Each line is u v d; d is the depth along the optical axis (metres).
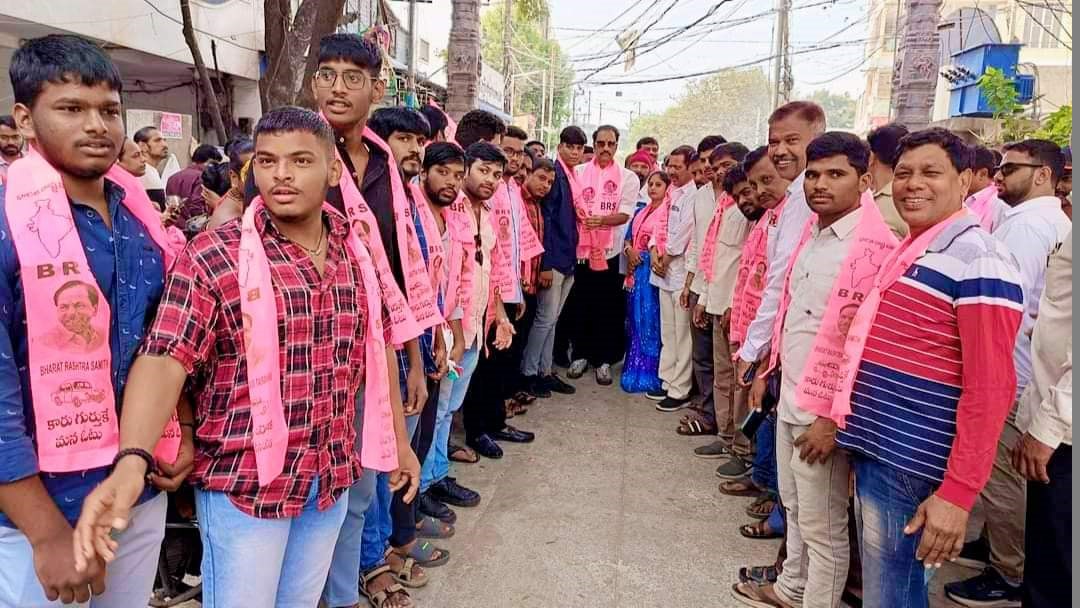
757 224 3.83
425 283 2.64
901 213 2.14
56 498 1.49
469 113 4.43
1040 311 2.46
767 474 3.63
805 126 3.00
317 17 4.24
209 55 10.69
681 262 5.30
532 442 4.70
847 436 2.23
